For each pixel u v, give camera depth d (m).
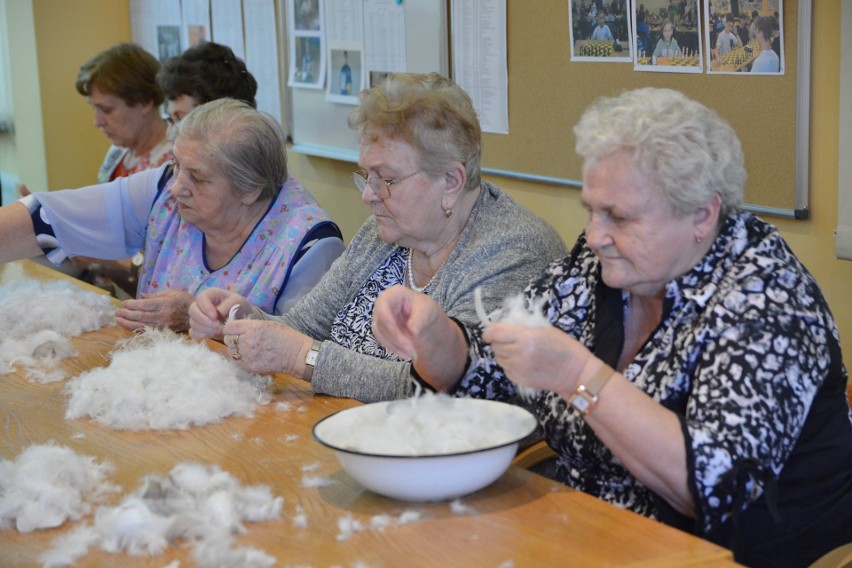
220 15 4.73
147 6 5.29
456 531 1.20
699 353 1.38
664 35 2.52
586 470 1.54
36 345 2.07
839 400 1.44
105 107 3.69
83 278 3.45
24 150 5.46
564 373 1.28
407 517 1.23
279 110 4.42
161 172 2.74
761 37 2.29
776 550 1.41
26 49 5.27
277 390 1.82
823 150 2.23
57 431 1.62
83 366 2.01
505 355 1.29
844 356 2.27
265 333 1.83
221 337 2.10
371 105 1.90
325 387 1.79
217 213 2.41
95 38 5.38
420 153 1.88
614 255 1.42
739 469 1.23
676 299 1.44
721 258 1.43
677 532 1.19
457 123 1.88
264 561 1.12
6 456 1.51
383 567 1.11
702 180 1.35
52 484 1.33
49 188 5.34
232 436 1.58
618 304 1.56
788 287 1.38
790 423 1.30
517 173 3.10
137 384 1.70
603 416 1.27
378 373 1.76
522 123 3.04
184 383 1.70
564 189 2.96
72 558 1.16
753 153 2.36
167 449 1.53
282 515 1.26
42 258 3.39
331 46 3.96
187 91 3.10
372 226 2.21
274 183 2.46
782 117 2.28
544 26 2.90
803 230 2.31
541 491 1.31
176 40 5.11
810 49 2.20
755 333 1.33
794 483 1.42
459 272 1.90
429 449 1.31
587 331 1.61
